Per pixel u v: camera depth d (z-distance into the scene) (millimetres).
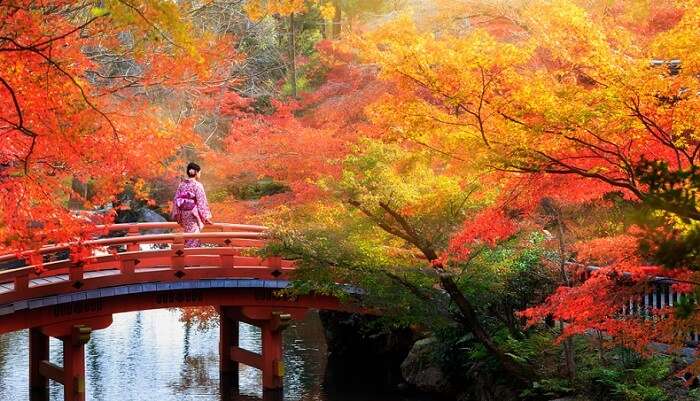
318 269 13680
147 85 12234
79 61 11047
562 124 8180
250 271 16641
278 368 16906
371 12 30453
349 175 13172
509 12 14555
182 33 8336
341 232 13875
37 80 9438
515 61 8625
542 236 13703
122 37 17250
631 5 10727
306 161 17641
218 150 25156
